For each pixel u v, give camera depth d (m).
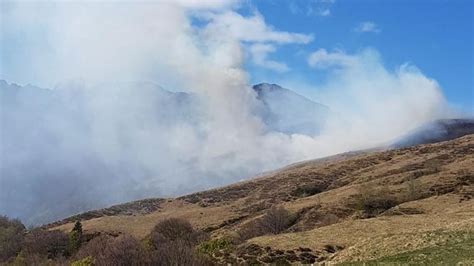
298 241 71.88
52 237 129.25
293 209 135.38
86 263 77.75
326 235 73.62
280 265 61.88
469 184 134.25
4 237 132.62
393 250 46.66
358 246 53.75
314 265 50.66
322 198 150.38
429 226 63.66
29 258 116.56
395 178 165.50
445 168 168.25
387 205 124.25
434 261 35.81
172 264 67.38
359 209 124.62
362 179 197.38
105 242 100.06
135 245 76.00
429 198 118.25
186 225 120.19
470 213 77.44
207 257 70.88
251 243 74.69
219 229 143.38
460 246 40.31
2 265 114.38
